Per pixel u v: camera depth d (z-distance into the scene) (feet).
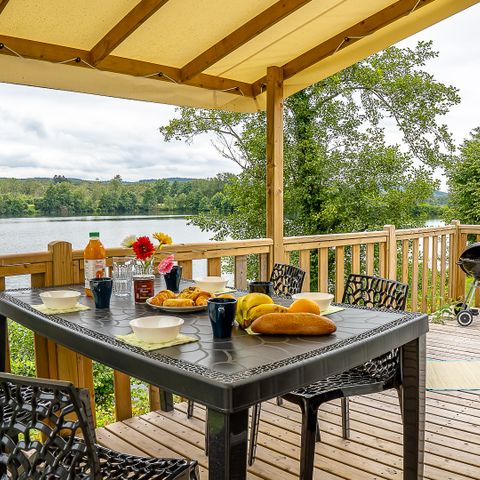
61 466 3.51
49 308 6.44
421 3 10.10
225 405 3.59
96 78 11.04
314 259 31.40
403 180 29.99
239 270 11.82
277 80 12.67
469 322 15.67
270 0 9.96
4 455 3.72
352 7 10.48
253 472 7.33
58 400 3.41
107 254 9.36
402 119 29.71
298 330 4.95
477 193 32.78
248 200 31.24
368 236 14.60
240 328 5.32
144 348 4.57
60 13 9.38
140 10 9.26
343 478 7.06
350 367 4.63
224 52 11.16
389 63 30.01
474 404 9.61
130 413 9.61
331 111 30.19
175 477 4.40
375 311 6.22
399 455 7.69
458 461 7.49
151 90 11.96
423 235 16.71
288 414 9.41
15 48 9.83
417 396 6.03
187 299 6.21
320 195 30.63
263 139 30.12
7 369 8.19
